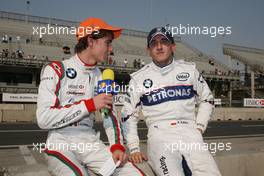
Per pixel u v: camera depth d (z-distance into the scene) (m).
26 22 33.75
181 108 3.03
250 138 10.59
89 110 2.24
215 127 15.62
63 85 2.41
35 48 28.70
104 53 2.52
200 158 2.78
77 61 2.50
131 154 2.91
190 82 3.11
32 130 11.91
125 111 3.09
